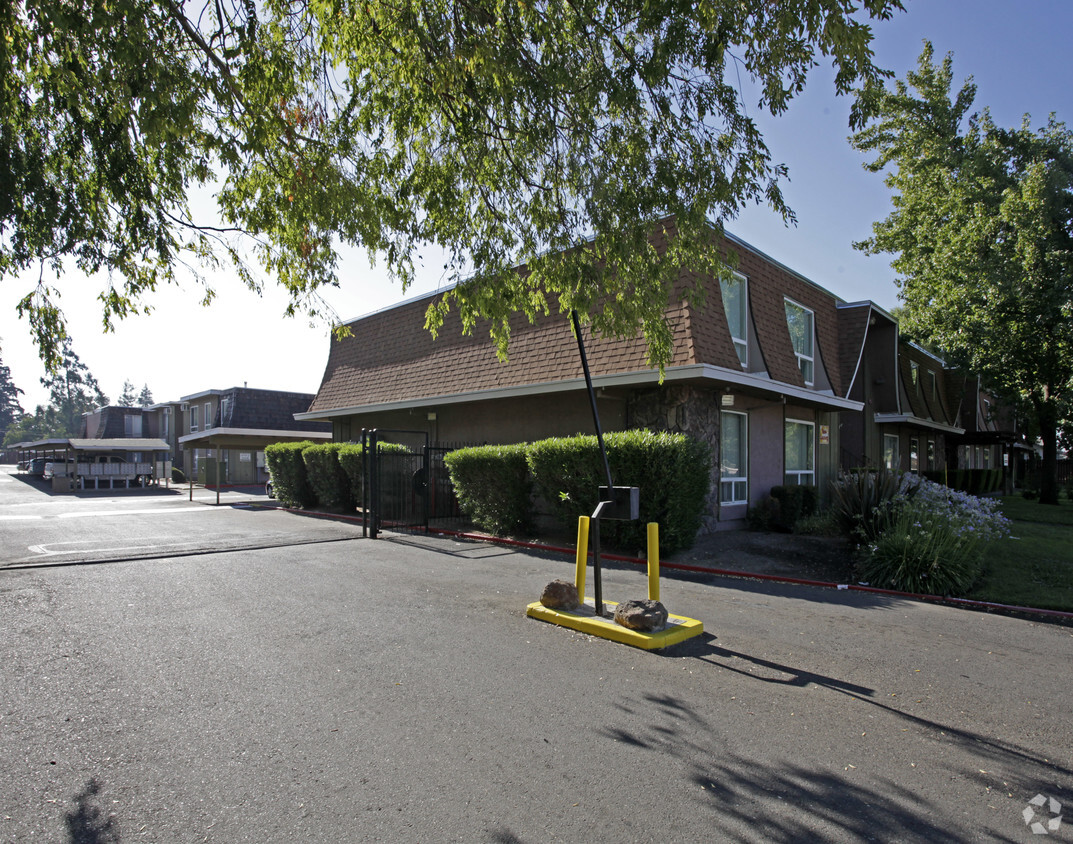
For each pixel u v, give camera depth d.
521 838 2.88
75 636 5.83
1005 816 3.14
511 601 7.26
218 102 6.39
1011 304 19.00
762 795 3.29
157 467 37.78
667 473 9.78
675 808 3.15
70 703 4.34
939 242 21.23
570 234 7.39
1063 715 4.40
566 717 4.20
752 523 13.34
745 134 6.43
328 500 17.31
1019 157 20.42
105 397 95.62
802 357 15.65
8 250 6.55
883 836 2.95
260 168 7.73
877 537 9.52
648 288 7.32
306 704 4.35
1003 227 19.53
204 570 9.00
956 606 7.65
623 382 11.58
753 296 13.66
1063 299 17.86
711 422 12.47
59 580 8.25
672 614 6.85
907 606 7.54
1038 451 41.41
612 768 3.54
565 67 6.57
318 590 7.74
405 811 3.09
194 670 4.98
